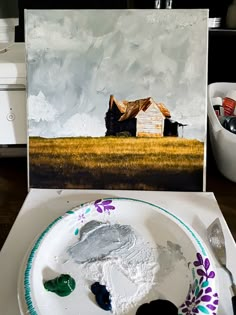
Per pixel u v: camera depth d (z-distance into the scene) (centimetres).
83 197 55
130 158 57
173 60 55
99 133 57
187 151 56
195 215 51
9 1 67
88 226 47
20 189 64
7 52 63
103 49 56
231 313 35
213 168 69
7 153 73
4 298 37
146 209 49
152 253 43
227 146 60
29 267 39
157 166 57
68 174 58
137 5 76
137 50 55
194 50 55
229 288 38
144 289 38
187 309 35
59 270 41
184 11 55
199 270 39
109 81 56
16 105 59
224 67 86
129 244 45
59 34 56
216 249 44
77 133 57
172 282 39
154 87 56
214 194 61
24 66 57
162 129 56
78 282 39
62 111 57
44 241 43
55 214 51
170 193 56
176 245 44
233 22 83
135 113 56
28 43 56
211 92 71
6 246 44
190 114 56
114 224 48
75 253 43
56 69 56
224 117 65
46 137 57
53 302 37
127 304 37
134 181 57
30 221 49
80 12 56
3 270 41
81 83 56
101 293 38
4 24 68
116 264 42
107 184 58
